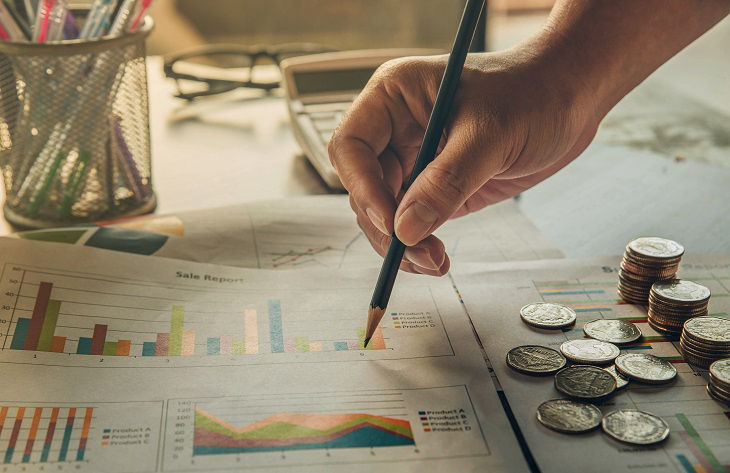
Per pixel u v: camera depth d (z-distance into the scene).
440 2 2.67
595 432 0.45
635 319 0.56
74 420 0.46
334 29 2.73
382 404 0.47
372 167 0.55
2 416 0.46
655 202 0.79
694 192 0.80
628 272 0.58
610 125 0.98
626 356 0.51
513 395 0.48
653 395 0.48
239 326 0.55
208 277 0.61
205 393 0.48
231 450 0.44
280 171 0.85
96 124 0.69
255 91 1.10
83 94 0.68
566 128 0.56
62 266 0.60
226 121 0.99
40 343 0.52
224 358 0.52
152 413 0.46
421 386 0.49
